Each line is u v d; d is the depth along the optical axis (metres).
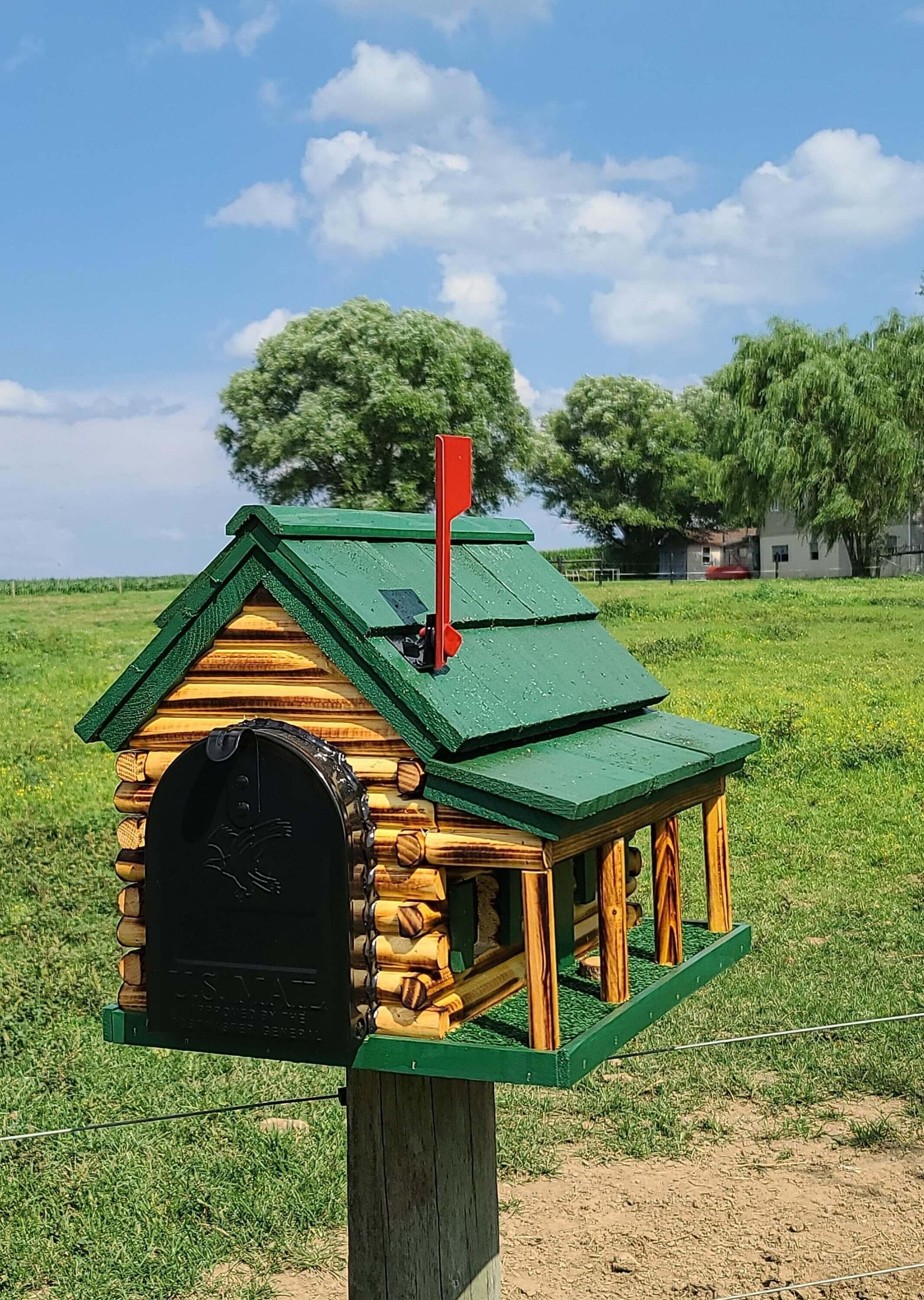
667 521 64.12
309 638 2.71
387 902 2.60
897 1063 6.52
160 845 2.63
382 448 43.19
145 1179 5.42
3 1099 6.14
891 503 43.16
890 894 9.45
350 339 43.66
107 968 7.92
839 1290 4.61
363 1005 2.56
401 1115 3.01
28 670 21.30
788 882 9.91
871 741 14.17
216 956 2.60
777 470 42.34
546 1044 2.52
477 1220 3.14
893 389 43.88
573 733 3.15
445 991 2.67
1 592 43.28
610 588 39.25
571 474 66.12
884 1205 5.21
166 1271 4.75
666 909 3.35
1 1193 5.30
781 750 14.03
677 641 23.64
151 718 2.85
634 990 3.06
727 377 44.22
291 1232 5.04
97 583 47.28
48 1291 4.68
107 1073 6.44
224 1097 6.20
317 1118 6.02
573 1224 5.17
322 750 2.60
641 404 65.06
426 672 2.66
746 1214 5.18
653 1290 4.66
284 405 44.00
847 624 26.03
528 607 3.29
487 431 43.56
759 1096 6.27
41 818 11.72
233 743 2.53
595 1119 6.14
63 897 9.35
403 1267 3.02
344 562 2.78
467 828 2.56
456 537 3.34
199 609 2.77
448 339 44.72
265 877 2.55
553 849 2.55
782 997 7.47
